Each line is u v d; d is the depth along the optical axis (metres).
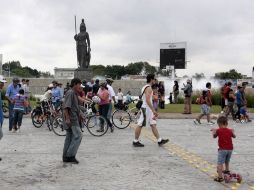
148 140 14.90
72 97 10.27
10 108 17.56
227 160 8.60
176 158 11.16
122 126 19.08
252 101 38.28
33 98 43.34
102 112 17.22
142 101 13.31
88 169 9.62
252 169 9.84
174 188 7.93
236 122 23.06
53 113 17.64
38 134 16.53
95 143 14.05
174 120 24.06
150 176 8.96
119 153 11.93
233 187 8.05
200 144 13.95
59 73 137.25
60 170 9.48
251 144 14.18
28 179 8.59
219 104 40.59
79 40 42.91
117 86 66.75
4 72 105.88
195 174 9.19
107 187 7.97
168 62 53.00
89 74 42.88
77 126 10.34
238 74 111.31
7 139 14.92
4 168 9.68
